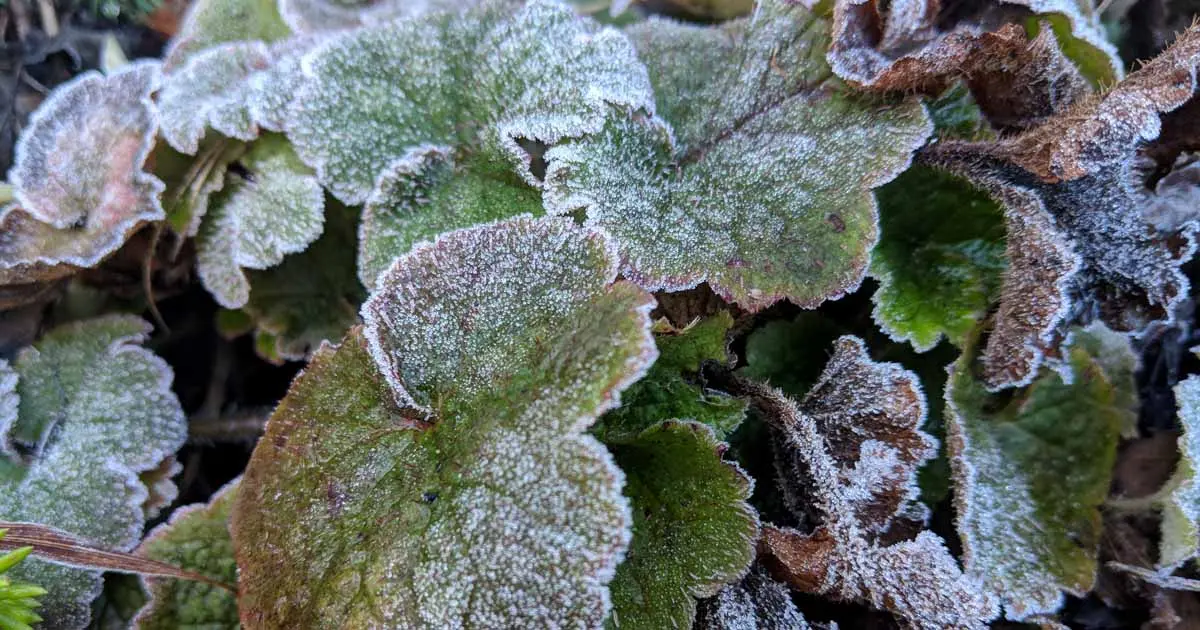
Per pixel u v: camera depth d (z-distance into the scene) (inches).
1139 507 7.3
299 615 6.0
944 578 6.5
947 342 7.4
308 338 8.3
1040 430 7.4
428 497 6.0
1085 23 7.1
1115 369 7.6
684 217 7.1
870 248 6.8
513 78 7.4
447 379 6.2
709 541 6.4
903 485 6.7
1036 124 7.1
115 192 7.4
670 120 7.6
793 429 6.8
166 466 7.7
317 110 7.4
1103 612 7.5
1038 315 6.7
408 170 7.3
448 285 6.3
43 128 7.5
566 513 5.4
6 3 8.7
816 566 6.6
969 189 7.2
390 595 5.7
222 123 7.5
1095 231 7.0
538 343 6.0
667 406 6.8
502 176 7.4
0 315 7.8
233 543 6.5
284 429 6.5
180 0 9.4
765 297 6.7
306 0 8.6
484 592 5.5
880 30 7.1
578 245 6.2
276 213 7.5
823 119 7.2
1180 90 6.3
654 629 6.2
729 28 7.9
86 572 7.0
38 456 7.3
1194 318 7.7
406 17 7.7
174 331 8.6
